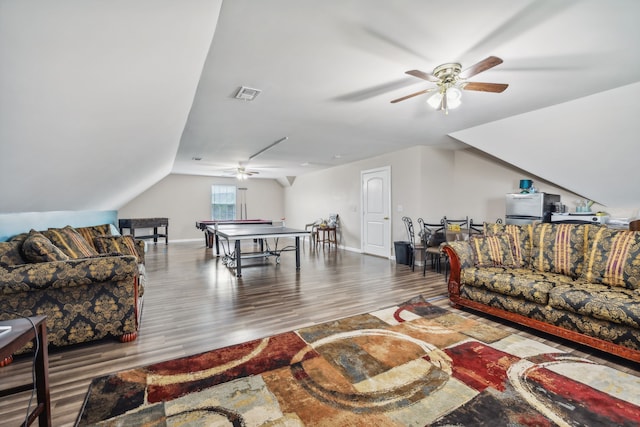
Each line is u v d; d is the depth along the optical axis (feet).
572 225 9.63
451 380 6.04
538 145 12.51
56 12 3.50
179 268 16.98
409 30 6.16
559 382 5.94
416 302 10.89
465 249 10.44
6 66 3.80
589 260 8.55
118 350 7.40
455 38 6.48
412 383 5.96
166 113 8.13
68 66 4.39
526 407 5.22
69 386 5.94
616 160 11.26
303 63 7.47
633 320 6.34
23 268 6.75
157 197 29.96
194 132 13.97
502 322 9.07
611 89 9.30
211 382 6.03
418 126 13.24
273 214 35.83
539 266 9.77
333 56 7.15
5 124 4.73
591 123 10.50
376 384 5.93
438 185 18.34
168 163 18.94
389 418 4.99
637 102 9.20
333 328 8.59
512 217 14.75
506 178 16.65
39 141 5.78
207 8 4.49
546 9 5.52
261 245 21.80
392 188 19.67
